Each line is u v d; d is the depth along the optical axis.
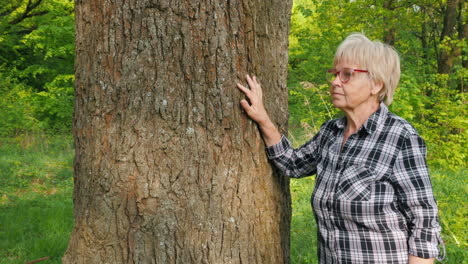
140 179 1.65
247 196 1.77
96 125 1.70
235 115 1.72
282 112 1.94
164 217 1.66
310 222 4.40
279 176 1.96
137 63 1.63
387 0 9.54
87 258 1.74
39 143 9.95
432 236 1.49
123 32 1.63
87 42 1.71
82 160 1.77
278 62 1.89
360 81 1.62
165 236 1.67
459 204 5.04
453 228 3.99
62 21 11.59
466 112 7.34
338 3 10.06
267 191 1.87
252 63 1.75
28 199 5.77
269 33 1.81
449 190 5.84
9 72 13.41
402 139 1.53
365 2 9.62
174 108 1.64
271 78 1.86
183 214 1.67
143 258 1.68
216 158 1.70
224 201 1.72
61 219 4.74
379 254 1.55
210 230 1.70
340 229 1.62
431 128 7.63
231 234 1.74
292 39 13.57
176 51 1.63
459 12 10.34
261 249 1.84
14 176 6.94
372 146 1.56
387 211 1.53
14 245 3.93
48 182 6.88
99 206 1.70
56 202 5.64
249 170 1.78
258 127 1.80
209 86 1.66
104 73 1.67
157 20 1.61
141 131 1.65
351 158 1.59
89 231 1.73
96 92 1.68
